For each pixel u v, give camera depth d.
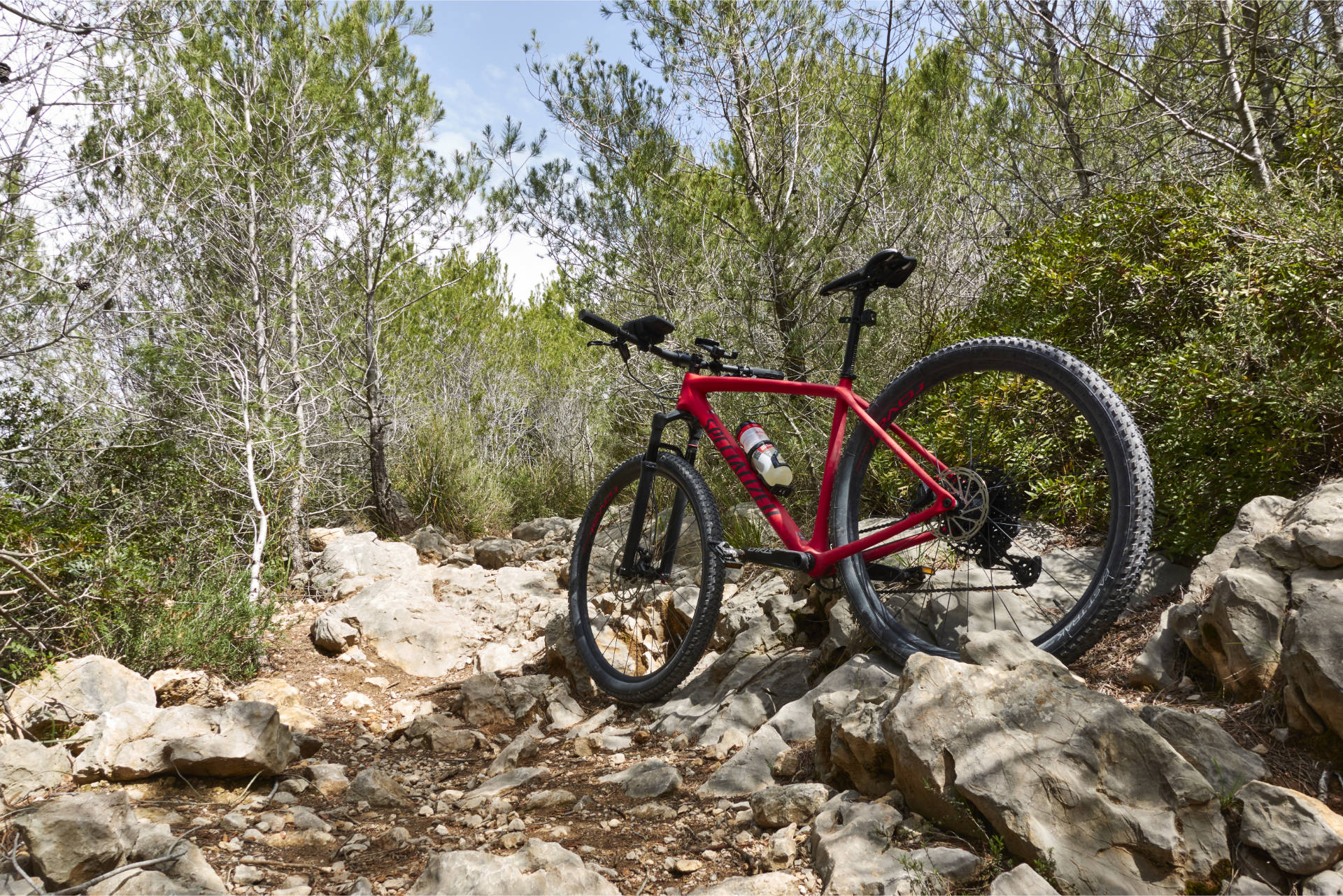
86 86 3.39
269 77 5.66
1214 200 2.93
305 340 5.91
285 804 2.32
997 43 4.73
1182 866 1.49
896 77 5.76
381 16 6.03
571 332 8.74
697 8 5.56
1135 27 4.08
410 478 7.11
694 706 2.88
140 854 1.82
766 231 5.06
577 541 3.46
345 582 4.62
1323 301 2.43
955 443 2.99
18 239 3.52
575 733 2.91
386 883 1.89
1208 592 2.12
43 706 2.60
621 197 5.76
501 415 9.30
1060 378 2.20
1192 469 2.50
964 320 3.90
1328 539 1.88
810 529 4.02
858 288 2.68
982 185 5.77
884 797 1.87
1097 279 3.00
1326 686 1.64
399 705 3.33
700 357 3.19
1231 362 2.47
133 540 4.01
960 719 1.79
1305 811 1.49
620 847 2.02
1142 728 1.65
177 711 2.50
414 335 7.60
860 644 2.62
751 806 2.07
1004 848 1.61
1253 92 4.15
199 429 4.69
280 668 3.70
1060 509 2.82
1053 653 2.09
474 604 4.28
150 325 5.04
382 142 5.90
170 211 5.04
